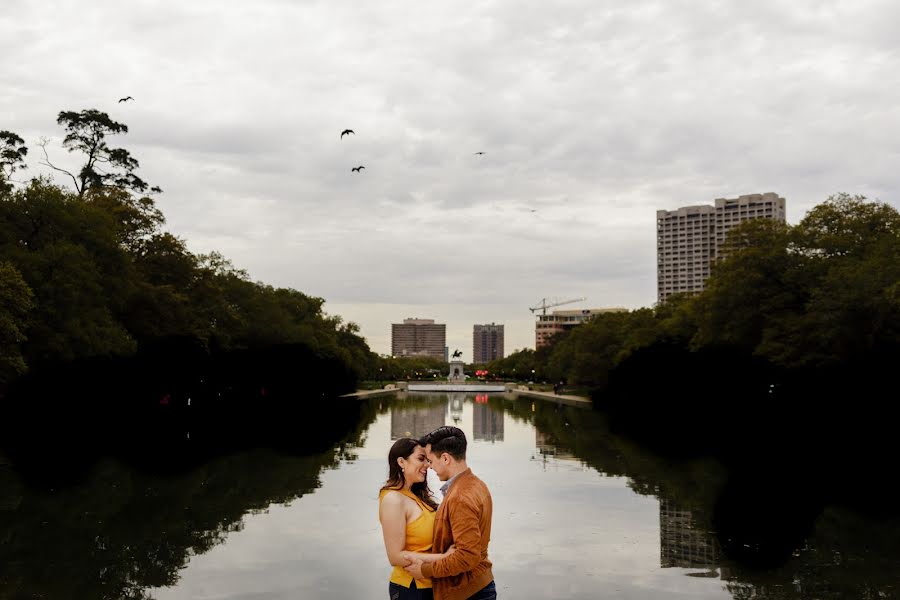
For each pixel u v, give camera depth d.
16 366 42.47
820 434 51.06
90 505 24.42
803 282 56.44
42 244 52.56
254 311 93.56
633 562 17.88
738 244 65.31
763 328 58.94
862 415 56.94
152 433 50.84
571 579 16.50
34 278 48.56
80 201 59.22
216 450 40.47
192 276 73.62
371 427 57.78
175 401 79.25
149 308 64.12
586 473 32.31
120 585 15.80
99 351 52.22
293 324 105.50
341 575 16.59
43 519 22.23
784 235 59.56
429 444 8.31
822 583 16.14
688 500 25.92
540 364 196.50
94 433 50.44
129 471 32.09
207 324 73.94
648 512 23.81
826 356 51.25
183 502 25.02
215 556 18.12
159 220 71.88
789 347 53.72
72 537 19.98
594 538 20.30
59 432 50.84
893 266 46.66
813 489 28.23
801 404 65.88
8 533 20.42
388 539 8.15
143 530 20.86
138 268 66.88
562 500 25.89
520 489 28.16
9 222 51.69
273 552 18.52
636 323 109.94
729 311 61.91
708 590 15.71
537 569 17.28
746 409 78.31
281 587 15.71
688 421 65.00
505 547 19.33
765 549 19.08
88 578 16.28
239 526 21.36
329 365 106.69
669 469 33.59
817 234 58.62
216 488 27.88
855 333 48.19
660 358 80.75
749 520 22.61
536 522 22.33
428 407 91.81
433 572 7.73
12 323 41.75
